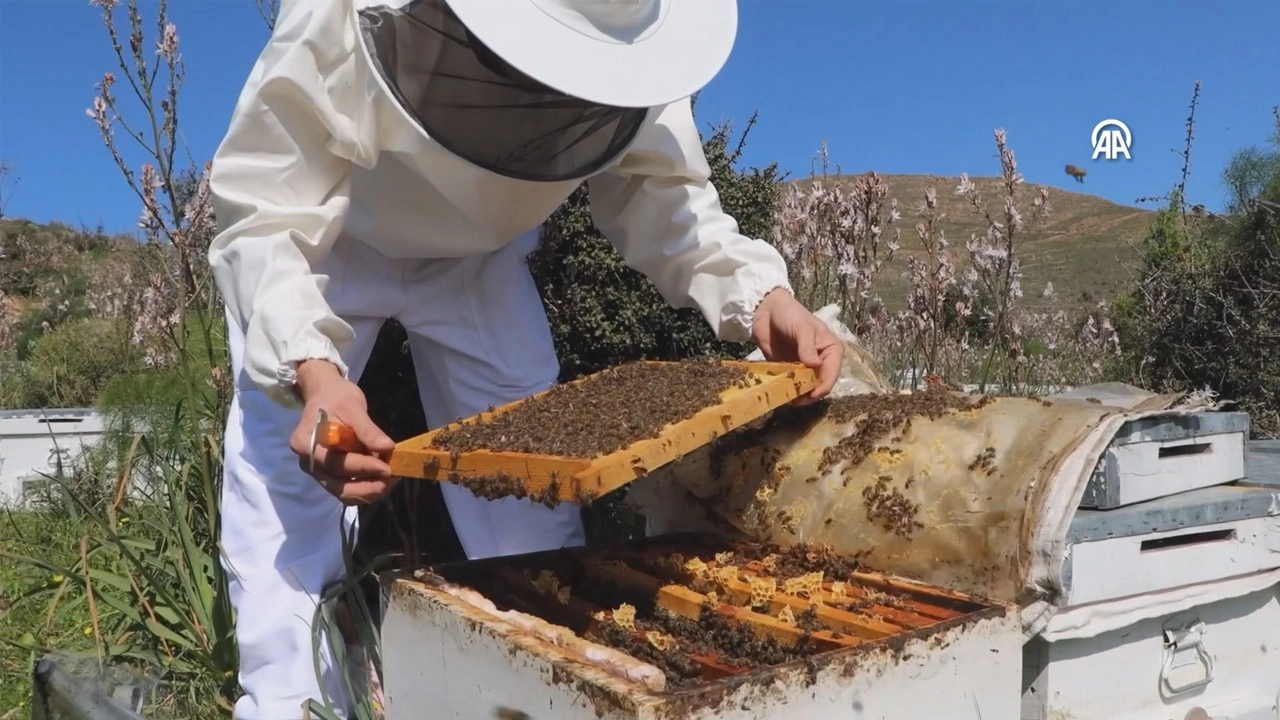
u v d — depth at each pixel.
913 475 1.59
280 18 1.90
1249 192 5.11
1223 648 1.68
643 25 1.71
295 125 1.88
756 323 2.15
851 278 3.54
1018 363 3.40
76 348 7.02
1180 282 5.06
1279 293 4.48
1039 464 1.44
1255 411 4.48
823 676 1.16
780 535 1.79
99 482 3.76
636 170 2.27
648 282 3.14
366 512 2.60
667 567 1.79
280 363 1.75
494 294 2.45
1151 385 4.95
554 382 2.55
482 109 1.77
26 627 2.82
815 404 1.90
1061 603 1.38
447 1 1.56
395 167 1.99
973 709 1.32
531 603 1.68
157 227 2.91
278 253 1.86
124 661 2.51
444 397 2.61
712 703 1.07
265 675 2.01
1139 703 1.57
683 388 1.71
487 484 1.47
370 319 2.36
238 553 2.04
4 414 4.56
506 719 1.32
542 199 2.03
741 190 3.41
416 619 1.56
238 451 2.07
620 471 1.34
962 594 1.44
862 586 1.59
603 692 1.10
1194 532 1.58
